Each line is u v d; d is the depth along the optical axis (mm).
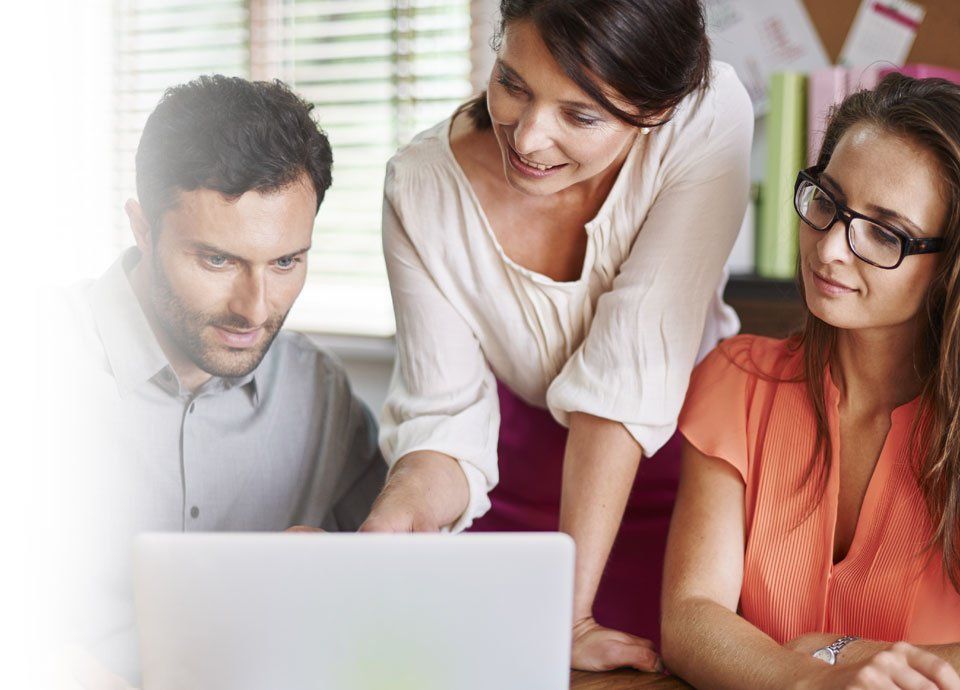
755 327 2246
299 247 1302
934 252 1137
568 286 1448
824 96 2291
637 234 1433
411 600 860
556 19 1112
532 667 875
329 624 863
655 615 1675
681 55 1164
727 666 1137
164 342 1429
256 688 874
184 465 1470
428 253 1490
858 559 1262
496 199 1451
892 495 1250
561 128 1183
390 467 1524
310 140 1302
